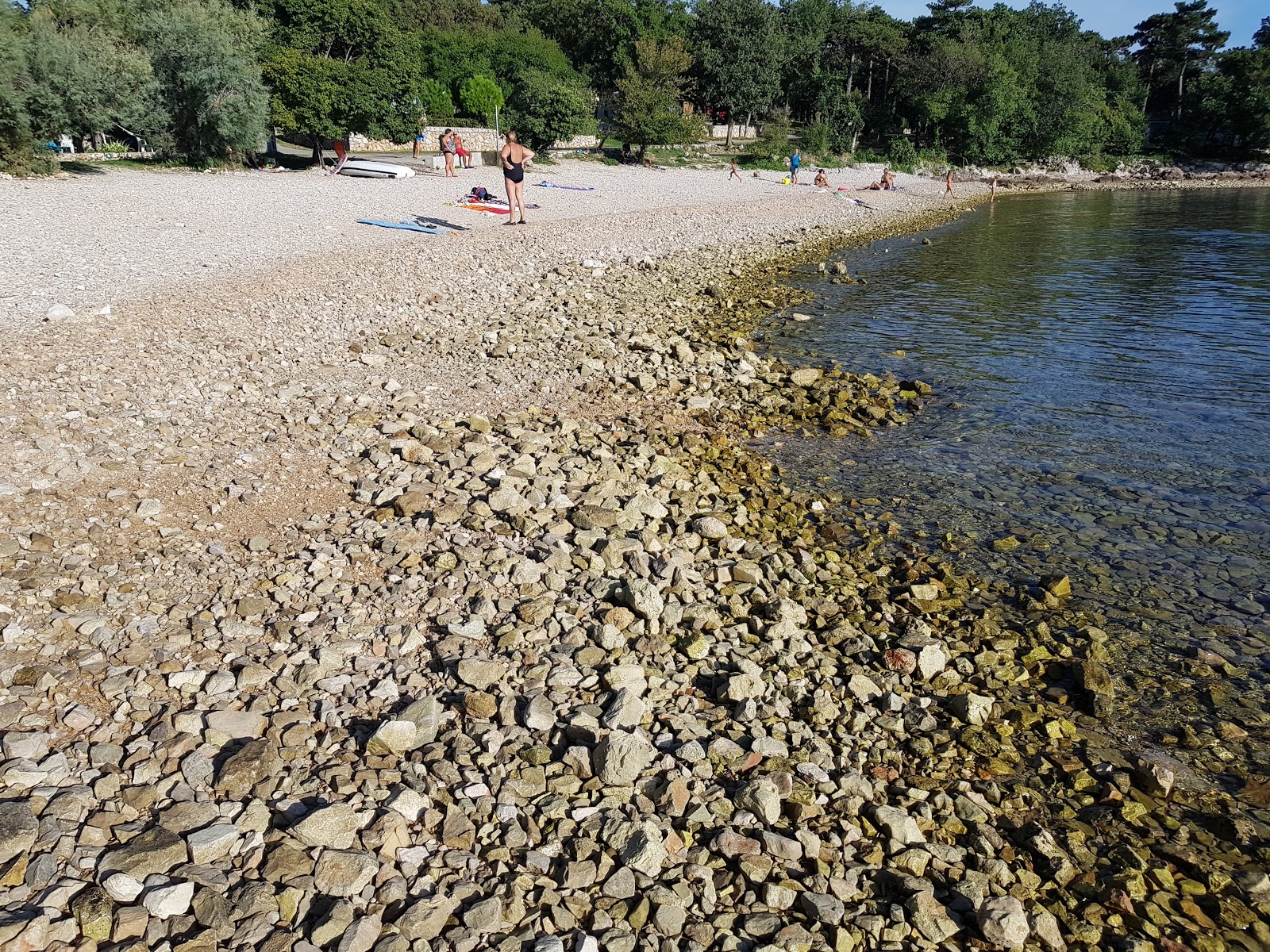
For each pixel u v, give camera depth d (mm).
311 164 38625
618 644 5523
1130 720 5422
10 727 4121
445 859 3730
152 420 8148
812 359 13789
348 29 39156
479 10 73625
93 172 27688
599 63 69188
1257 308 17938
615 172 44250
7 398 7914
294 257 16188
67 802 3707
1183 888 4160
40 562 5512
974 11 86375
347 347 11656
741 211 31703
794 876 3943
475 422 9211
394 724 4281
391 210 23359
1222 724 5379
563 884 3693
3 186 22562
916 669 5770
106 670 4633
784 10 77500
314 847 3643
